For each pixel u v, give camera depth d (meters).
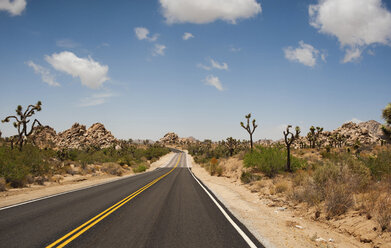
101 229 5.77
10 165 13.86
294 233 6.11
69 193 12.01
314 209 8.12
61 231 5.56
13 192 11.92
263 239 5.34
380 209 6.29
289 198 10.11
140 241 4.96
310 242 5.48
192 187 15.45
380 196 7.41
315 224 7.07
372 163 10.62
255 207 9.41
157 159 79.94
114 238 5.12
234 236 5.46
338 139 63.44
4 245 4.62
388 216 5.77
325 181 9.38
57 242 4.82
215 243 4.96
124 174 30.91
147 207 8.54
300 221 7.38
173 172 35.03
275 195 11.45
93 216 7.06
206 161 54.81
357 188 8.61
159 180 20.47
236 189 15.07
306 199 8.98
